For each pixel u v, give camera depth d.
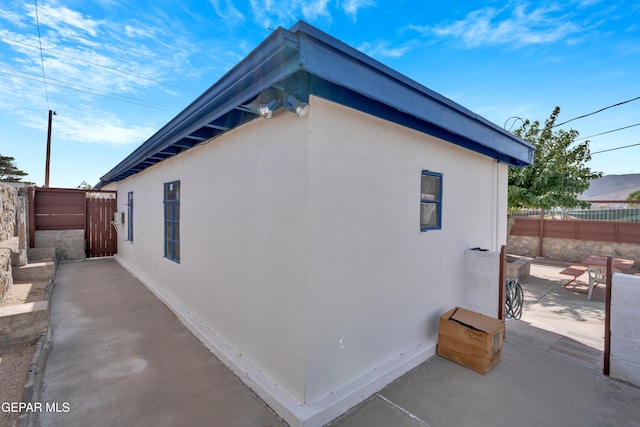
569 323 4.53
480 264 3.78
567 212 10.70
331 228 2.32
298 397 2.25
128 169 6.46
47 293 5.04
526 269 7.59
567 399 2.53
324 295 2.29
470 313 3.36
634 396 2.59
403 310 3.03
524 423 2.22
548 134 8.09
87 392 2.54
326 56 1.85
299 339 2.24
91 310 4.64
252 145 2.81
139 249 6.87
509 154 4.22
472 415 2.31
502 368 3.04
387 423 2.21
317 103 2.19
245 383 2.68
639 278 2.77
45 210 8.85
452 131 3.10
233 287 3.15
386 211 2.79
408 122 2.93
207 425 2.16
